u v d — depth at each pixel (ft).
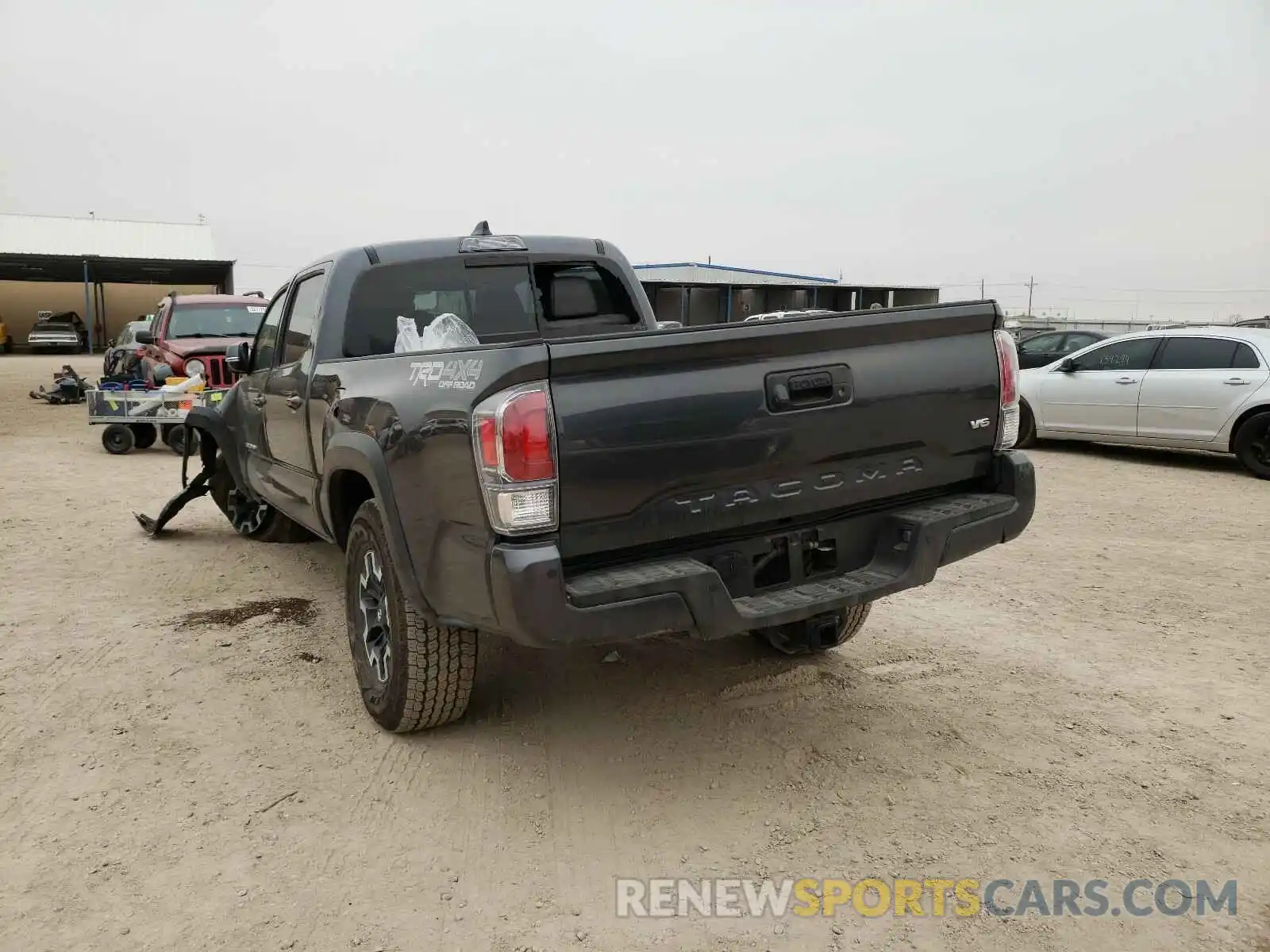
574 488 8.93
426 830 9.77
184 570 20.02
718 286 125.39
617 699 13.15
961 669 14.25
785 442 10.05
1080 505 27.12
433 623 10.53
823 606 9.96
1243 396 31.42
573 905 8.53
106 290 165.27
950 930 8.17
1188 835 9.59
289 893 8.66
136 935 8.06
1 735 11.93
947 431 11.32
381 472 10.80
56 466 34.76
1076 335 48.73
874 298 135.64
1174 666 14.35
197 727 12.23
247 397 18.83
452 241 15.21
